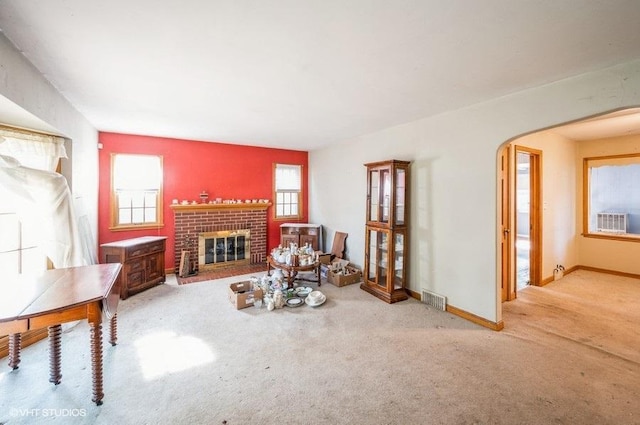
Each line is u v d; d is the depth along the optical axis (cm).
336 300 378
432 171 363
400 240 395
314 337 278
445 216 346
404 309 347
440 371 224
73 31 177
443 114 348
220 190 546
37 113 233
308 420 176
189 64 223
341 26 171
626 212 489
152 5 151
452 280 338
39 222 271
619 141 471
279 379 214
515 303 367
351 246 518
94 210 415
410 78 248
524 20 162
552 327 301
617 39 181
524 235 786
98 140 439
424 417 178
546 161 439
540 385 208
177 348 257
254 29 174
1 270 255
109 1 147
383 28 172
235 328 296
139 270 398
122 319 316
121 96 293
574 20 162
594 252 507
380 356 245
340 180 545
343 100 304
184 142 510
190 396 196
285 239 575
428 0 146
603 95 222
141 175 479
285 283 428
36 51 203
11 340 223
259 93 286
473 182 316
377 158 453
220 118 376
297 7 152
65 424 172
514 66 222
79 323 304
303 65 224
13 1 147
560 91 246
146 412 182
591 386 207
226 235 537
